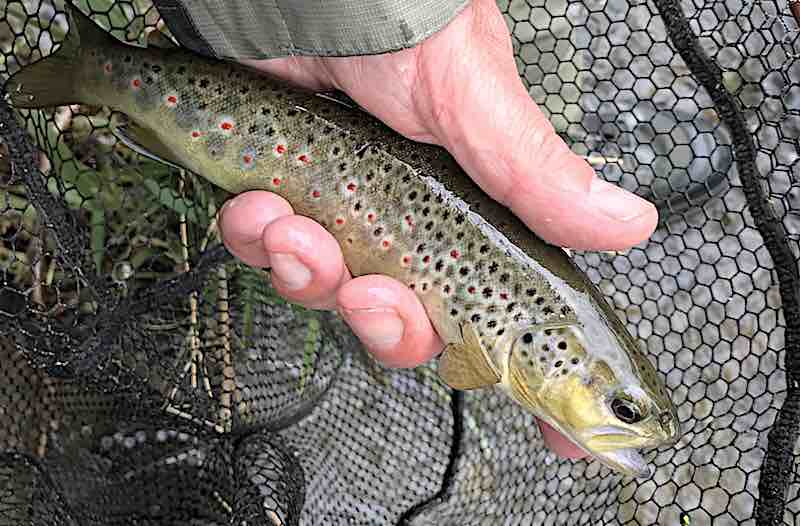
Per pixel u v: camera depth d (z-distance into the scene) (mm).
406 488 615
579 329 494
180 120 518
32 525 550
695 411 619
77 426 574
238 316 615
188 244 625
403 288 505
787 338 544
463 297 501
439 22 454
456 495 605
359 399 631
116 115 605
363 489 612
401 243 506
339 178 509
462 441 614
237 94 513
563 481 601
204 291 604
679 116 647
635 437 497
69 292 598
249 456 572
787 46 586
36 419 572
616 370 492
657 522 578
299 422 622
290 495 565
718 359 628
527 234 500
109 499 570
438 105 489
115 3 590
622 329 501
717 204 640
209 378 598
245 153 515
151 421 579
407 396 632
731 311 635
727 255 631
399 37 453
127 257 621
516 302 497
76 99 531
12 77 530
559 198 486
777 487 533
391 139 507
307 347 625
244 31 470
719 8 609
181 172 616
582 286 499
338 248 512
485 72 480
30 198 532
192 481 579
